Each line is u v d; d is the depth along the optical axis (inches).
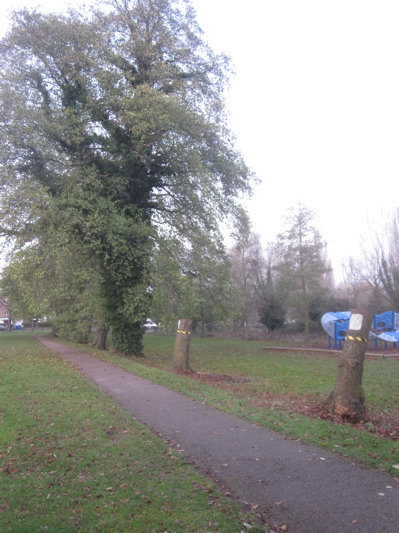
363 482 204.8
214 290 823.7
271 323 1514.5
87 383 470.0
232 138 802.2
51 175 701.9
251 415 325.4
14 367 626.2
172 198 805.9
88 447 258.7
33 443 265.4
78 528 166.6
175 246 738.8
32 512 178.7
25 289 683.4
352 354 328.2
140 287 722.2
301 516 174.9
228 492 197.3
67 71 731.4
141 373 526.9
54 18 704.4
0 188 630.5
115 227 674.8
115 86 721.0
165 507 181.5
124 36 767.7
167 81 776.3
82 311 900.6
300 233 1280.8
